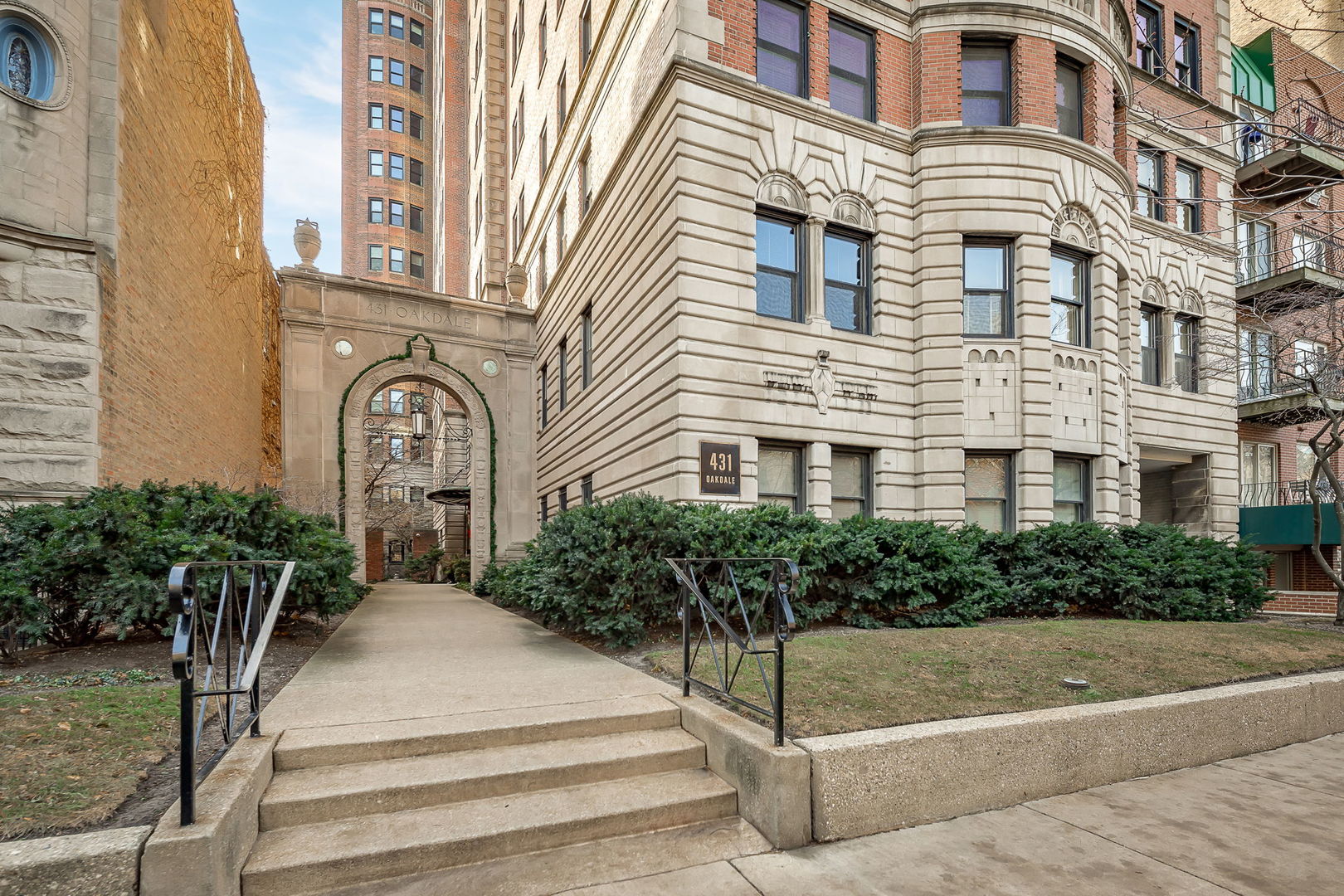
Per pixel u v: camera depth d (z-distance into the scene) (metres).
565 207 19.12
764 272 11.94
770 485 11.69
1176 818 4.41
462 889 3.43
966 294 12.79
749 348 11.27
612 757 4.49
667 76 11.23
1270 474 20.17
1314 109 13.52
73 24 9.05
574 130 17.50
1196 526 17.47
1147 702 5.50
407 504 41.47
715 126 11.27
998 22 12.78
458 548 32.06
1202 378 17.19
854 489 12.48
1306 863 3.79
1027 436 12.16
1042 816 4.43
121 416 9.66
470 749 4.56
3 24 8.56
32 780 3.46
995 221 12.45
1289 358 16.64
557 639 8.73
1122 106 14.85
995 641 7.61
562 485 18.00
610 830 3.96
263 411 19.94
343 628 9.82
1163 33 16.84
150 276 10.71
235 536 7.29
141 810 3.29
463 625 10.28
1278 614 13.13
